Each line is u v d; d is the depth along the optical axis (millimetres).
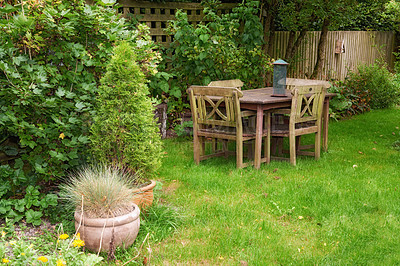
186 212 3832
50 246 3100
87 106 4102
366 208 4020
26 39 3697
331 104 9164
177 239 3385
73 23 3951
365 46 12672
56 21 3832
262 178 4973
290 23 8852
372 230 3537
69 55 3939
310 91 5609
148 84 7051
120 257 3023
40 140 3744
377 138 7168
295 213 3938
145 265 2936
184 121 7414
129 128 3756
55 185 4219
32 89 3623
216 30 7504
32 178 3803
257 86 8250
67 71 4023
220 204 4062
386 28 13617
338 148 6547
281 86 5594
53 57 3953
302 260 3027
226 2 8961
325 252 3191
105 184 3158
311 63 11336
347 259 3062
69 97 3811
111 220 2977
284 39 10875
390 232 3506
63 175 3898
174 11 8148
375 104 10250
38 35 3707
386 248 3225
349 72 11281
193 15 8211
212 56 7371
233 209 3953
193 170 5281
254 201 4238
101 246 2984
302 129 5645
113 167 3777
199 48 7215
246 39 7758
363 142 6844
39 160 3785
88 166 4133
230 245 3240
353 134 7539
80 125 4000
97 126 3801
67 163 4117
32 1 3650
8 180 3717
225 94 5184
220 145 6535
